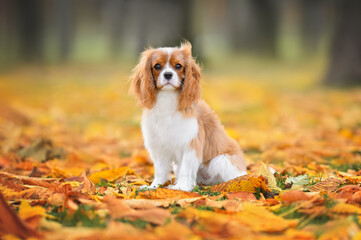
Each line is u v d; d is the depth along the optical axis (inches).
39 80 1065.5
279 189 219.5
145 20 1663.4
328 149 351.9
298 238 153.9
